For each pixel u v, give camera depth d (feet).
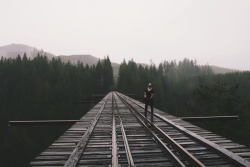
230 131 105.60
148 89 39.75
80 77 382.22
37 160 18.44
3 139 233.14
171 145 22.49
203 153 20.13
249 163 16.05
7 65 357.82
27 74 354.54
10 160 201.57
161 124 35.01
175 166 17.35
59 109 301.02
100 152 20.84
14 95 325.21
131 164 17.21
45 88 330.34
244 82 424.46
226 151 18.95
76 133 29.07
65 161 18.12
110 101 88.53
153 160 18.51
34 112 293.43
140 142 24.63
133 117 43.78
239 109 110.42
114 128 30.55
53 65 419.13
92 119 41.01
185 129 29.04
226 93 117.08
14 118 281.33
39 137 238.07
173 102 372.17
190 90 453.17
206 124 112.37
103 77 433.48
